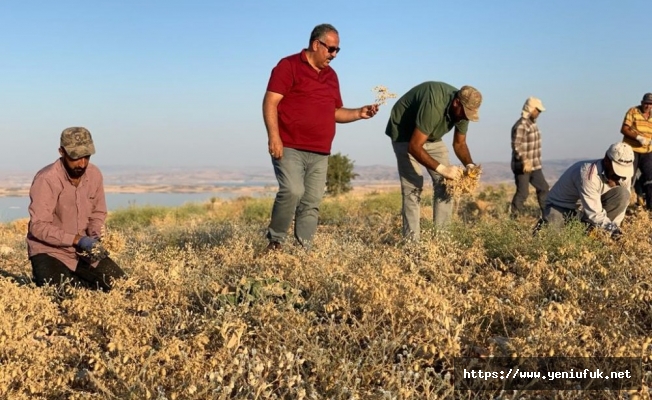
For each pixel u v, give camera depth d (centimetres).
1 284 468
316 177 679
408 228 744
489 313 416
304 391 303
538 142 1158
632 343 324
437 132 716
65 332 422
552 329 361
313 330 387
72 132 548
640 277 471
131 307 481
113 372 332
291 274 513
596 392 325
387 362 355
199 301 495
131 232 1164
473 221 958
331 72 680
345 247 634
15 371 329
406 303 382
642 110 1055
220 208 1900
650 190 1046
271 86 643
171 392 307
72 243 549
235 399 310
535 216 1158
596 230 653
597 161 727
